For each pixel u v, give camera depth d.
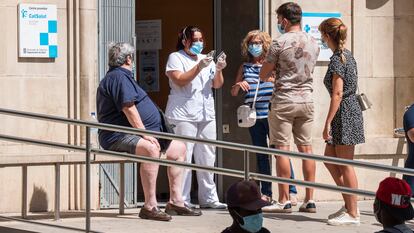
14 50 23.31
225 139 25.53
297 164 24.97
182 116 23.17
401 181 12.77
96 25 23.84
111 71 21.12
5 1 23.22
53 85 23.59
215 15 25.47
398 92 26.33
